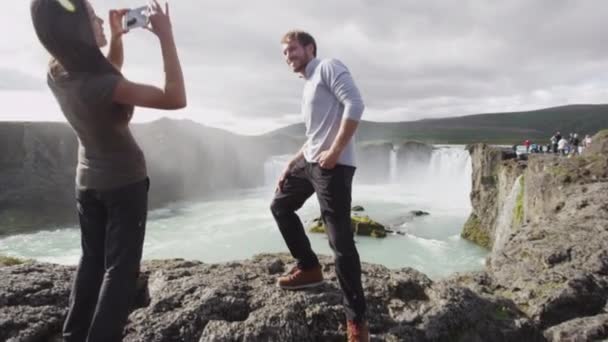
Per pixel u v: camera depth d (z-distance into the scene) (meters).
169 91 2.09
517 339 3.16
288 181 3.01
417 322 3.00
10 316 2.75
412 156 48.22
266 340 2.64
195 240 24.36
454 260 19.39
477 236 21.97
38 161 37.00
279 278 3.22
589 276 4.26
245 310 2.92
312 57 2.80
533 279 4.38
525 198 13.89
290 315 2.81
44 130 37.62
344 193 2.67
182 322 2.74
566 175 10.89
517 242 5.75
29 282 3.14
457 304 3.17
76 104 2.01
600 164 11.04
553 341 3.52
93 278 2.36
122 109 2.07
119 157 2.14
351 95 2.45
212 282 3.16
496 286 4.57
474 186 23.25
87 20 1.99
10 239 25.52
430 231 25.05
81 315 2.35
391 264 18.89
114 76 2.02
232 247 22.98
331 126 2.62
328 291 3.17
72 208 34.62
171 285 3.12
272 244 23.41
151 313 2.84
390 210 31.70
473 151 23.80
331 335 2.85
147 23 2.21
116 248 2.19
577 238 5.36
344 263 2.65
